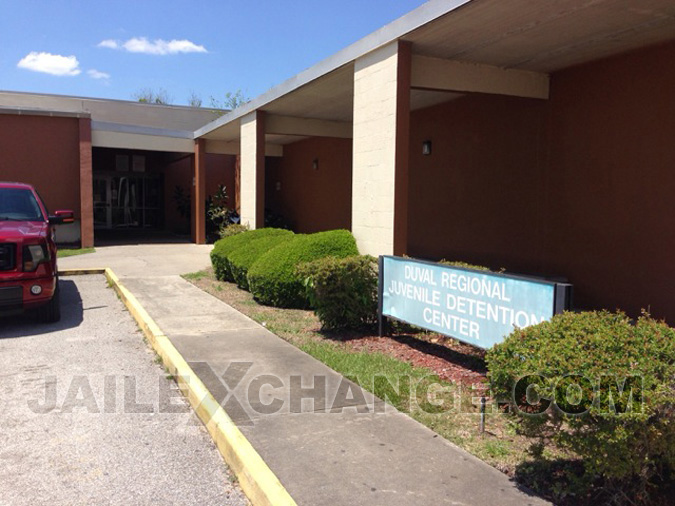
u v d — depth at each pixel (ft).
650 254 26.58
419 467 12.14
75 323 26.81
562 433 10.33
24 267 24.44
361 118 29.66
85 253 53.52
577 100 30.42
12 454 13.43
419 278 20.13
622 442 9.57
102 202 85.20
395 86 26.50
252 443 13.25
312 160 63.52
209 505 11.43
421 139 44.21
